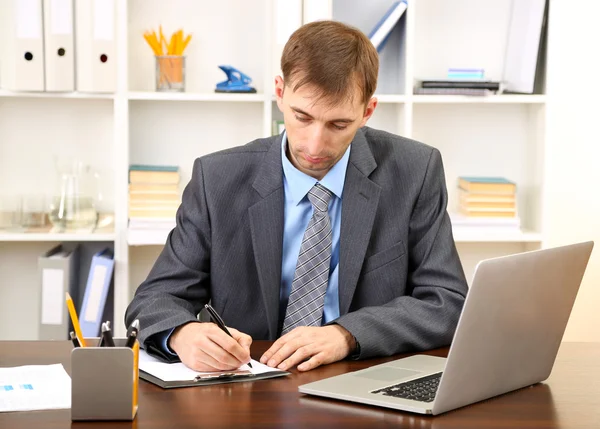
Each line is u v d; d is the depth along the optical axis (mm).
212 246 1835
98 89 2830
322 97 1553
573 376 1502
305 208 1825
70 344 1658
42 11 2785
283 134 1888
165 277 1817
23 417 1223
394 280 1833
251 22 3111
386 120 3172
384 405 1278
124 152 2891
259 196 1832
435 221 1874
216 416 1235
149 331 1563
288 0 2832
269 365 1519
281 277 1827
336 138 1624
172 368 1480
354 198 1818
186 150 3156
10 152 3111
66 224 2932
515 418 1248
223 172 1868
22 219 2953
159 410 1262
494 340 1294
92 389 1204
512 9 3098
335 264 1833
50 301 2844
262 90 3135
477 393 1314
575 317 3311
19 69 2789
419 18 3146
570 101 3199
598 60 3180
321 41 1566
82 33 2807
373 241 1838
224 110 3150
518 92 3051
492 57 3178
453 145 3223
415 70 3168
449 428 1194
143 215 2908
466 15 3156
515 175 3242
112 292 3010
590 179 3232
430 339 1677
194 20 3100
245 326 1840
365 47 1604
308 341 1552
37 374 1436
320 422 1213
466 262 3281
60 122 3111
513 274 1277
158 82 2949
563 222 3254
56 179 3125
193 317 1617
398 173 1881
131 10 3074
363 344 1571
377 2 3096
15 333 3195
